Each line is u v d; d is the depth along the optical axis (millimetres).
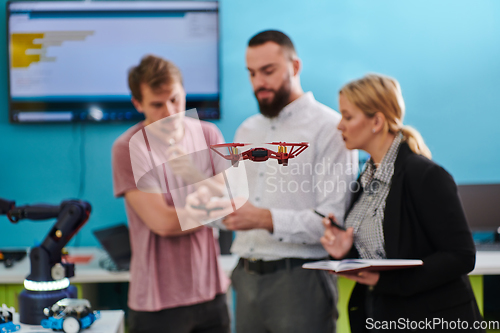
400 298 1234
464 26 2586
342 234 1326
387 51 2600
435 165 1214
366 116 1293
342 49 2600
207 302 1480
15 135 2604
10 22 2508
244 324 1452
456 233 1173
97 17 2529
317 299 1387
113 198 2637
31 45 2523
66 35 2531
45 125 2602
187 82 2572
